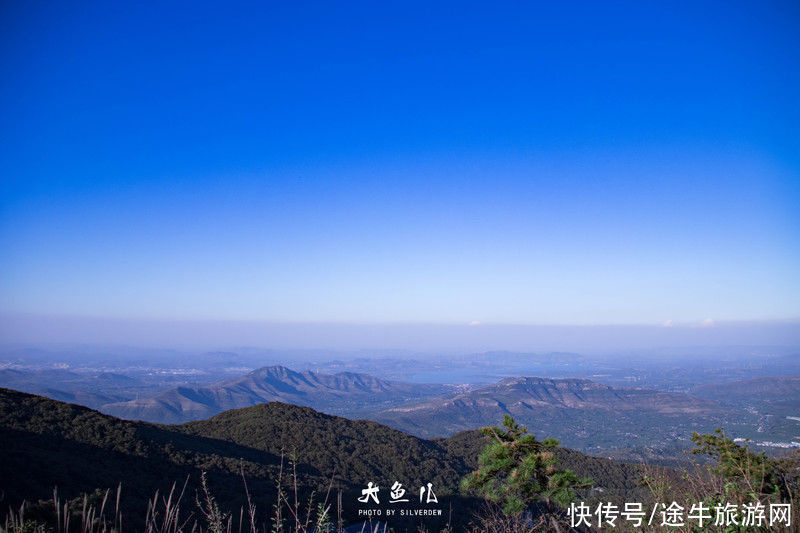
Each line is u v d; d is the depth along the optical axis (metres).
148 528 5.20
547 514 6.28
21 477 14.45
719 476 6.21
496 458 6.32
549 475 6.19
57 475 15.34
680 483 6.33
